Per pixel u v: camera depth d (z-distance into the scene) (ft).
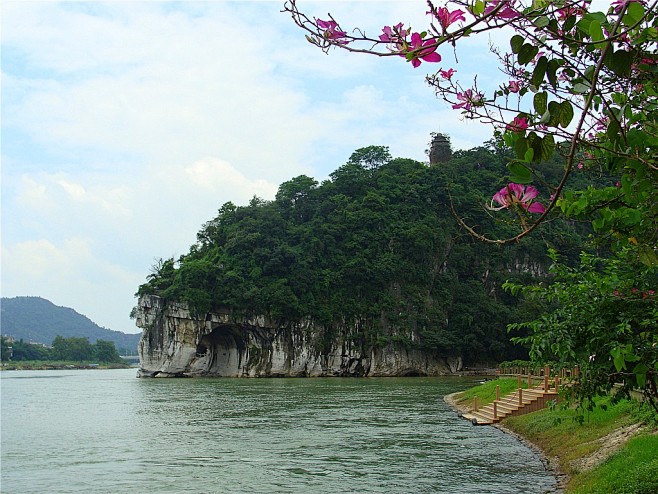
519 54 15.56
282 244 362.33
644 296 34.91
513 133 16.17
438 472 70.08
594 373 36.96
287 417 131.34
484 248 383.04
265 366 355.77
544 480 63.36
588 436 71.26
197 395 205.36
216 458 83.05
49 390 248.93
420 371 352.69
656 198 19.49
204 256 386.32
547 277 385.29
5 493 64.59
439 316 359.66
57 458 85.66
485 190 392.88
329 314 353.10
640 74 18.93
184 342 349.20
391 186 402.11
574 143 13.94
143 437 105.29
